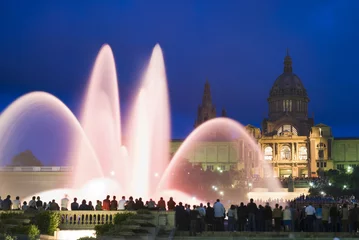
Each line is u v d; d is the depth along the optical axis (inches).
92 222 1621.6
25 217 1478.8
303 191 5984.3
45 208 1807.3
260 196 5664.4
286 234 1547.7
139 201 1720.0
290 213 1621.6
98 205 1761.8
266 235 1542.8
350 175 5831.7
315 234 1550.2
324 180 6151.6
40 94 3356.3
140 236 1331.2
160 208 1680.6
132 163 3944.4
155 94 3565.5
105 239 1261.1
